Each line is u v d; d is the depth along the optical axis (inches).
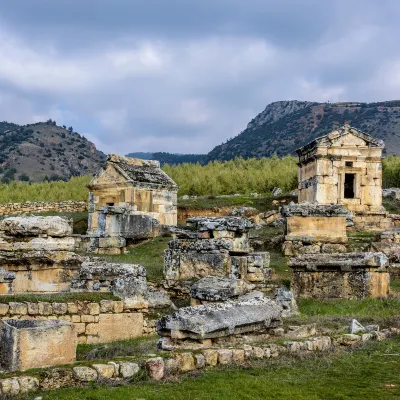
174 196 1620.3
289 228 1095.0
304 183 1704.0
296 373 364.2
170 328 408.5
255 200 1993.1
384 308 631.8
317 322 539.8
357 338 463.5
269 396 309.4
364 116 7691.9
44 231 673.6
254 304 458.3
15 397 294.2
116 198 1533.0
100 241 1208.8
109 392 304.7
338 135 1596.9
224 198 2076.8
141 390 311.1
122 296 534.6
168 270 749.3
